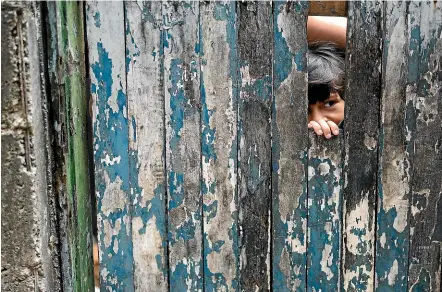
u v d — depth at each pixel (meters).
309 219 1.66
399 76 1.60
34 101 1.40
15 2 1.34
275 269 1.67
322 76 1.77
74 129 1.53
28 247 1.44
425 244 1.68
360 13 1.57
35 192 1.42
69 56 1.49
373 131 1.62
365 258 1.68
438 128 1.63
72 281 1.55
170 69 1.56
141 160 1.60
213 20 1.55
